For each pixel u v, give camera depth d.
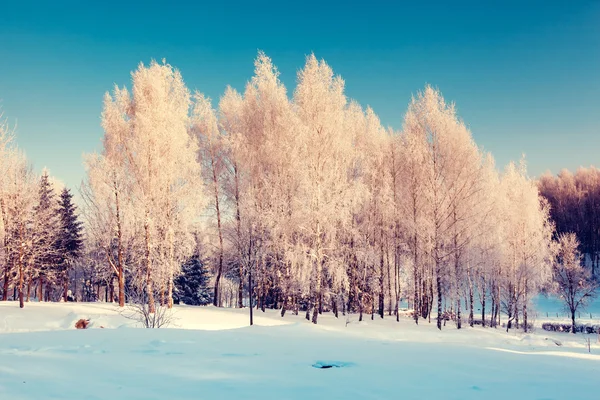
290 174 25.77
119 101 26.62
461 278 27.91
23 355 7.65
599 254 63.25
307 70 24.62
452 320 33.84
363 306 33.84
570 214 69.19
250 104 30.27
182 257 26.23
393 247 31.14
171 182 24.91
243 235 23.33
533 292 32.91
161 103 24.77
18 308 23.78
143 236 25.36
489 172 30.81
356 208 24.78
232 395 5.15
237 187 29.05
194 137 29.06
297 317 26.52
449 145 25.84
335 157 25.33
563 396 5.47
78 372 6.27
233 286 54.59
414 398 5.18
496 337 23.03
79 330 11.60
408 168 28.28
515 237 32.56
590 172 81.38
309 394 5.27
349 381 6.08
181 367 6.94
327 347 9.89
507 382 6.30
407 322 29.42
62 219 38.62
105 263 34.16
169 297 25.22
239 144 28.95
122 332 11.27
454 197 25.52
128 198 25.42
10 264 31.50
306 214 23.16
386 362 7.85
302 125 24.14
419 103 26.62
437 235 25.41
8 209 28.22
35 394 4.93
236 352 8.70
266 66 29.14
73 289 57.03
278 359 7.97
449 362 8.05
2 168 27.95
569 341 24.73
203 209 26.81
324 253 24.39
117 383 5.64
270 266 30.84
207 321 22.09
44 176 39.09
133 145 24.23
